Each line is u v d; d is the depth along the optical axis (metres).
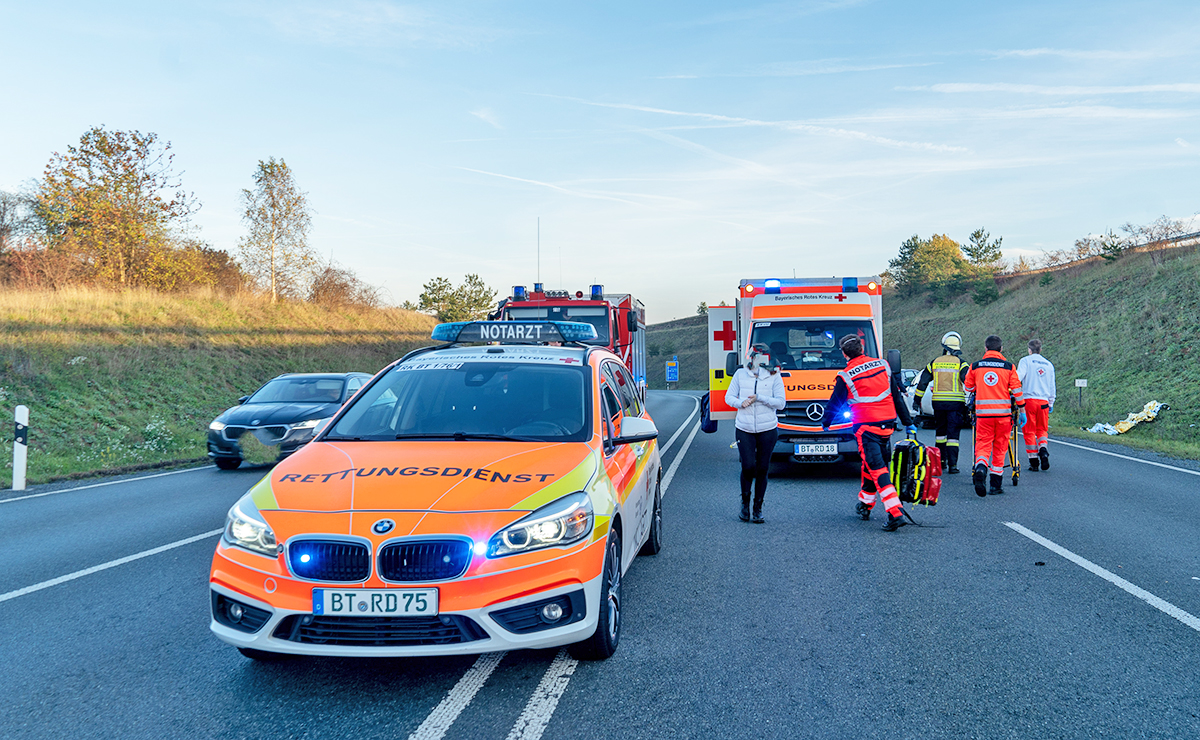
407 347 31.03
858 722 3.30
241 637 3.55
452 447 4.37
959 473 10.96
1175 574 5.56
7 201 25.08
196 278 27.67
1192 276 26.50
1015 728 3.22
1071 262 41.22
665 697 3.57
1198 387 18.25
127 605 5.06
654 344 93.31
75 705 3.49
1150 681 3.69
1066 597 5.04
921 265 65.31
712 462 12.60
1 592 5.36
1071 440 15.35
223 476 11.39
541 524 3.66
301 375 13.59
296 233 29.95
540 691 3.64
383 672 3.88
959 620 4.62
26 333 18.06
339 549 3.48
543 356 5.52
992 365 8.98
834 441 10.12
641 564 6.06
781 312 11.30
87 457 12.97
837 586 5.40
